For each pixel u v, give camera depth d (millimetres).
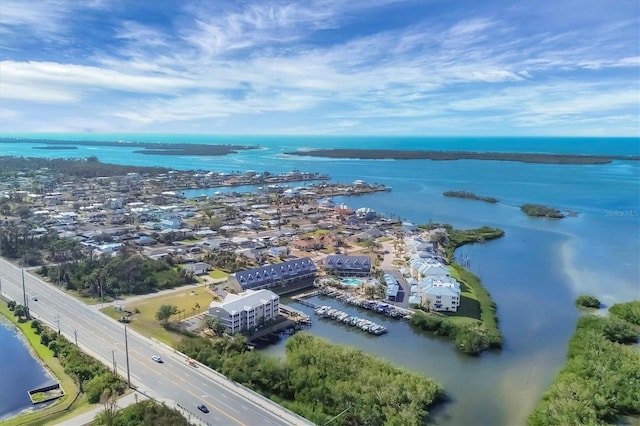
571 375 134625
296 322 181500
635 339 164750
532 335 174000
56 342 150000
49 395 125125
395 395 119375
